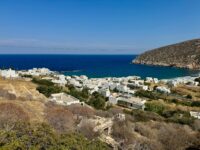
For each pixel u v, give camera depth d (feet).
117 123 95.45
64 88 295.69
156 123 120.78
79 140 35.58
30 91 170.81
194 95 357.82
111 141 73.20
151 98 321.93
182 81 471.62
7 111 66.44
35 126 35.73
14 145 29.09
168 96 341.82
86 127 74.59
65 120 74.64
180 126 125.59
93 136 69.31
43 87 214.28
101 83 407.85
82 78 472.44
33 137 31.99
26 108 81.71
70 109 108.88
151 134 94.48
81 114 104.47
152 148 77.97
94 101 214.07
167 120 164.25
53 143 31.94
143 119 146.41
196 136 98.63
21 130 33.99
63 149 31.30
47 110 88.94
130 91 350.64
